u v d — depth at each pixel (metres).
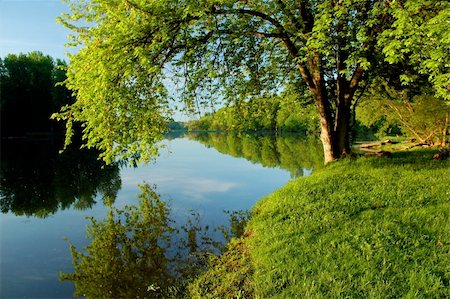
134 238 12.09
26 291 8.52
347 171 14.18
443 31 8.75
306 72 16.06
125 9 10.23
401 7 9.92
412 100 21.77
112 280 9.07
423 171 12.95
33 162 35.50
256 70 15.27
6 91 64.88
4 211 16.50
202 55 12.22
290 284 6.63
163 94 11.20
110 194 19.89
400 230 7.81
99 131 10.01
